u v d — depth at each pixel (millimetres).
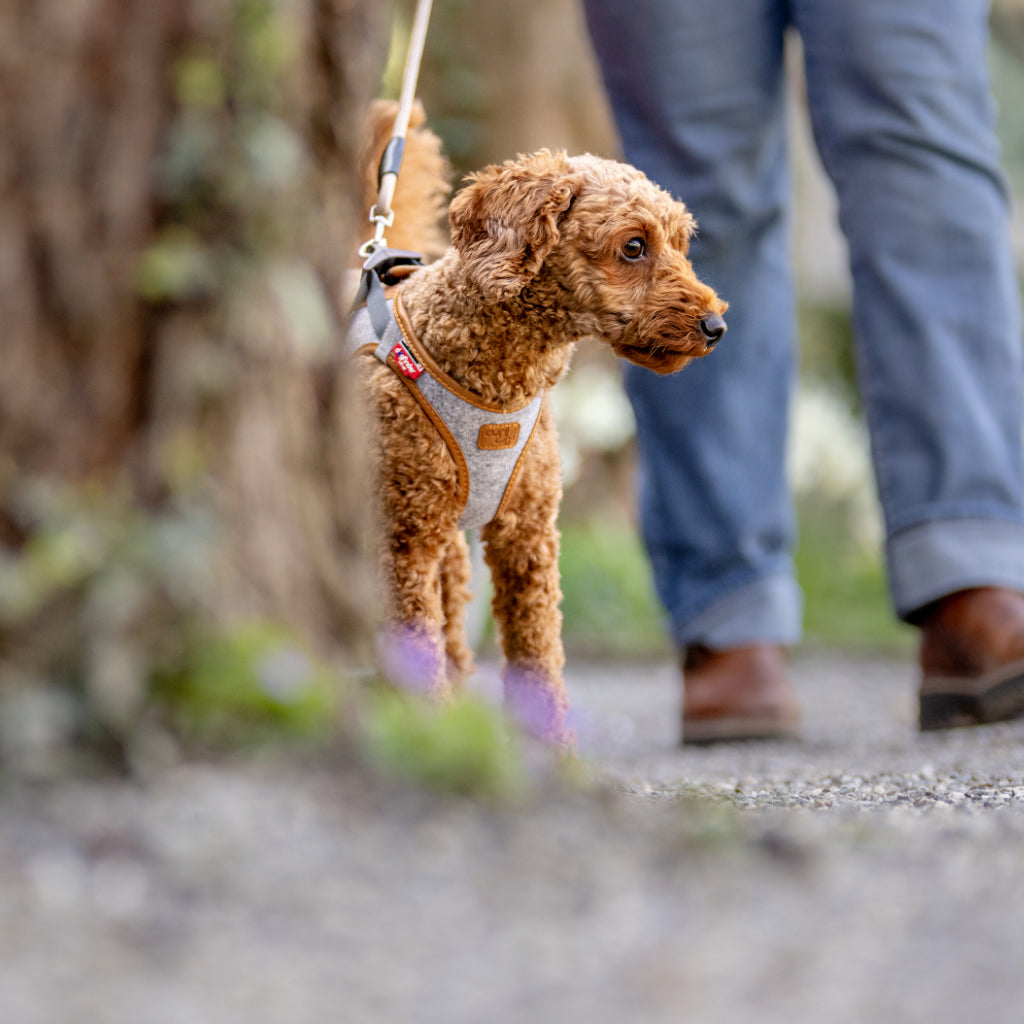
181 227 2498
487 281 4129
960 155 5664
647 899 2273
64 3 2398
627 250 4379
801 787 4238
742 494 6254
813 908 2277
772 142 6074
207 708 2477
